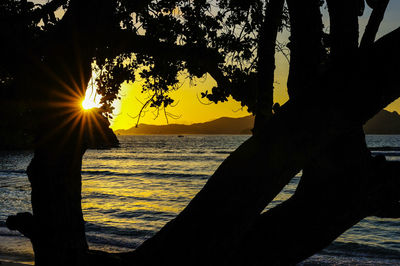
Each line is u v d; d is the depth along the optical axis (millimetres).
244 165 1657
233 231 1636
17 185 32969
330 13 2262
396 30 1602
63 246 2273
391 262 11273
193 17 4273
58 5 2820
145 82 4473
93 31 2340
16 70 2373
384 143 141000
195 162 64438
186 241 1680
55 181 2299
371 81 1561
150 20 3947
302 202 2004
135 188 31625
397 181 1938
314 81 1688
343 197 1943
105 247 12883
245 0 4195
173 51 3240
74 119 2340
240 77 3891
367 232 15594
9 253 10617
